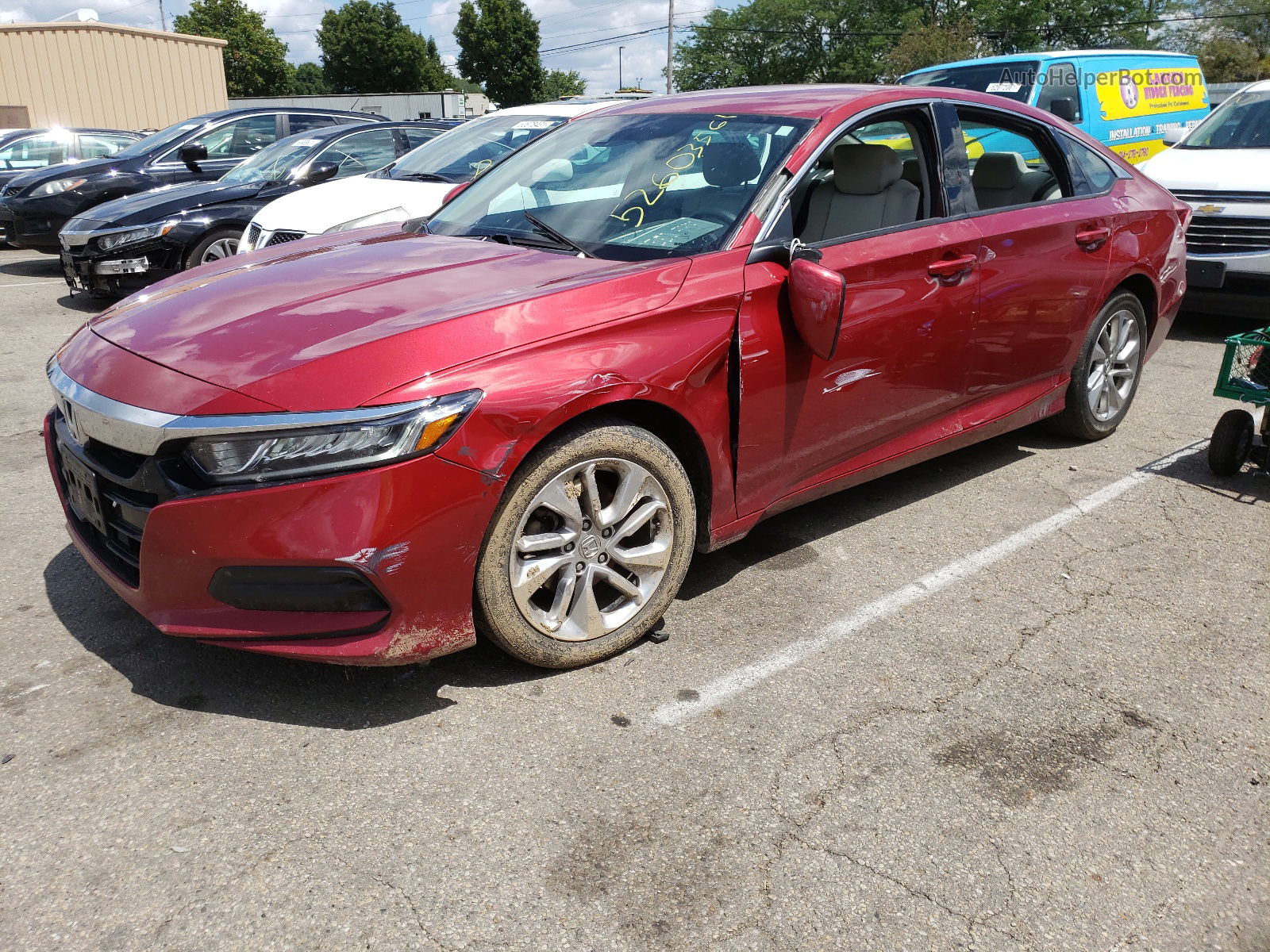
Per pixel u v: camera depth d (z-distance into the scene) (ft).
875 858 7.29
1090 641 10.30
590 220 11.28
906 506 13.69
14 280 33.19
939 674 9.68
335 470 7.84
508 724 8.75
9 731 8.54
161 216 26.45
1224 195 22.58
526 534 9.05
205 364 8.48
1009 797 7.97
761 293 10.12
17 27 61.57
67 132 44.39
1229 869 7.28
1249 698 9.36
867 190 12.16
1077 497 14.01
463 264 10.40
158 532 8.16
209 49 68.80
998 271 12.72
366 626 8.26
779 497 11.09
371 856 7.20
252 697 9.09
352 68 237.04
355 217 21.71
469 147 23.98
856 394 11.34
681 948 6.47
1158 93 35.45
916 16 164.76
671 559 9.96
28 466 15.07
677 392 9.45
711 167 11.27
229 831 7.42
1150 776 8.25
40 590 11.05
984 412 13.57
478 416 8.18
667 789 7.96
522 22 244.01
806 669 9.72
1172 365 21.58
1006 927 6.70
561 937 6.52
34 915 6.62
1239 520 13.33
